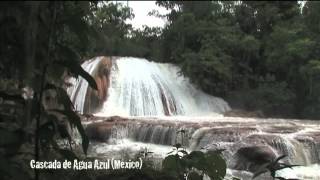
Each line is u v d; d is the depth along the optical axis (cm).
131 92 2819
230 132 1562
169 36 3634
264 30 3509
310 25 2970
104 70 2791
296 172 1262
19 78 299
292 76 2986
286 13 3491
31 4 246
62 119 357
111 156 1296
